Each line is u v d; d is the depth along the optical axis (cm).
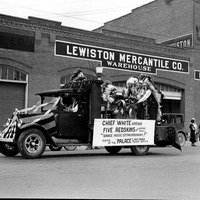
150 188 714
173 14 3562
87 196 621
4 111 2275
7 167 976
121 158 1278
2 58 2248
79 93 1316
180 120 2223
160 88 3116
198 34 3350
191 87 3278
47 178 806
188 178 849
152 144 1459
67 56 2516
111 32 2833
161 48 3066
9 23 2272
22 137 1167
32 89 2356
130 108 1448
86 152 1561
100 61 2683
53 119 1261
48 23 2430
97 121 1320
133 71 2873
